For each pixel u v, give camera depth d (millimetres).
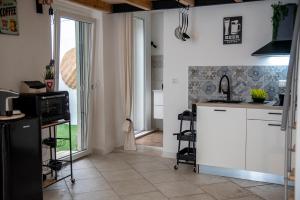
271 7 4250
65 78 4812
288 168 2820
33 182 3133
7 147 2816
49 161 3961
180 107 4934
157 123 7039
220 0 4379
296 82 2793
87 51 5047
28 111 3328
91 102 5125
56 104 3613
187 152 4625
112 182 3957
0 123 2826
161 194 3580
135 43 6555
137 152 5324
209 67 4699
